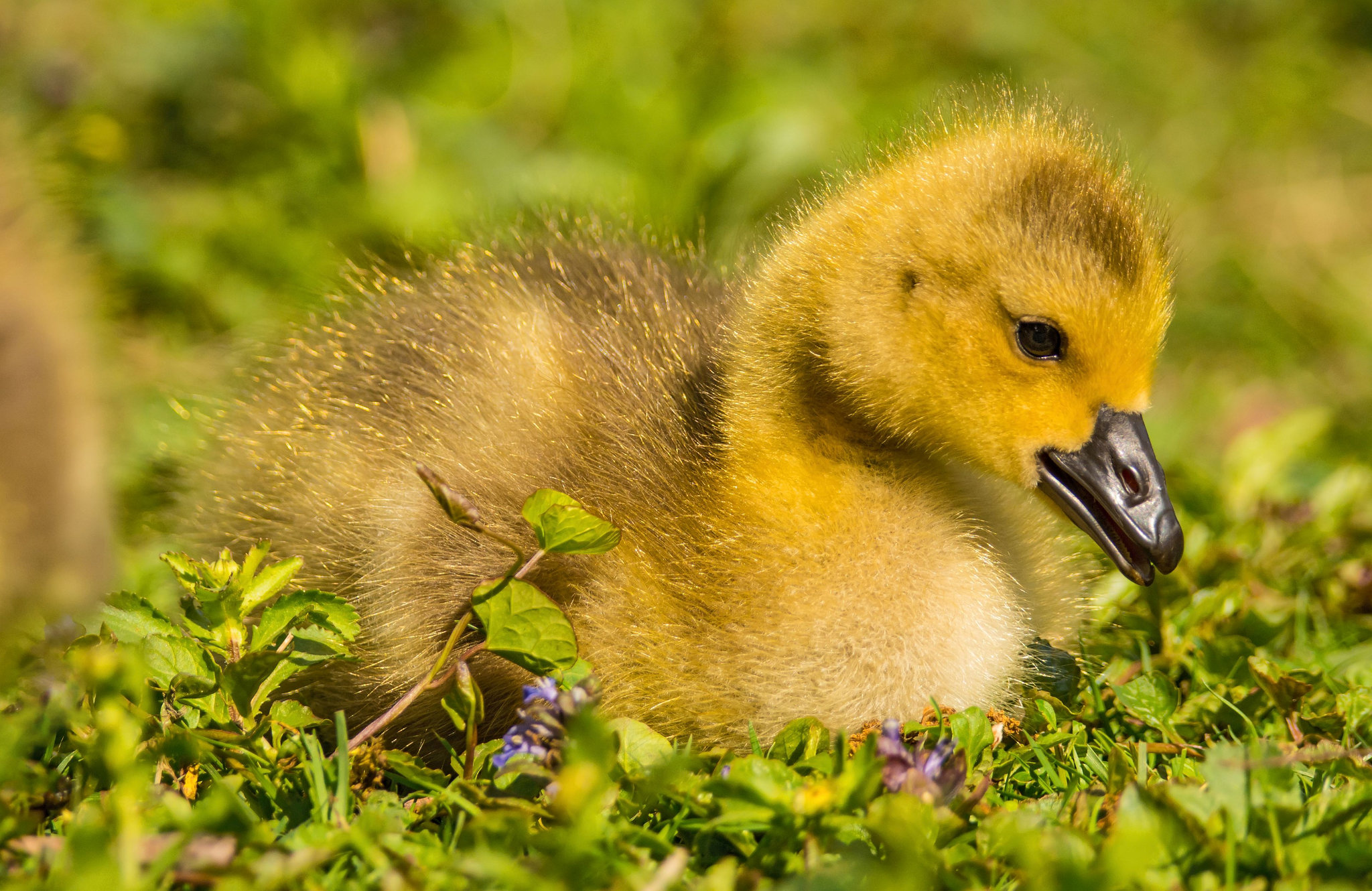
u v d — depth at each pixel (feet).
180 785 7.89
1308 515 8.27
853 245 8.04
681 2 9.59
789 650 8.00
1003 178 8.02
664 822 7.89
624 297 8.15
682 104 8.65
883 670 8.01
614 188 8.58
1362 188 9.70
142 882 7.78
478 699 7.93
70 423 7.97
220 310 8.45
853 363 8.04
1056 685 8.04
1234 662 8.06
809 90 8.86
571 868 7.80
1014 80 9.91
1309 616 8.16
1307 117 10.26
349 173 8.58
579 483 8.03
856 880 7.81
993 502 8.09
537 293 8.13
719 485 8.04
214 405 8.20
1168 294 8.04
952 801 7.88
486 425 8.05
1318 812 7.86
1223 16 10.99
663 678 8.01
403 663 8.01
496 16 8.79
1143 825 7.84
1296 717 7.99
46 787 7.86
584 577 8.01
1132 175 8.10
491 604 7.92
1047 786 7.95
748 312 8.07
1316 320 8.70
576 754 7.84
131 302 8.43
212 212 8.50
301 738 7.91
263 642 7.93
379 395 8.09
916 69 9.79
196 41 8.61
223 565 7.96
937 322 8.02
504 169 8.59
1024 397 8.02
